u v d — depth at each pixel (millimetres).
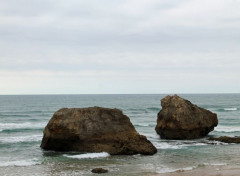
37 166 24750
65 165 25062
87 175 21844
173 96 41281
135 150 29391
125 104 144875
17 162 26078
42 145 32469
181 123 38188
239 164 25516
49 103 156625
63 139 30391
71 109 31641
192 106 40281
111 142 30016
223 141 36812
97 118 31375
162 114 40156
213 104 135750
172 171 22781
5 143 35875
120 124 31516
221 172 22359
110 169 23578
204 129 40125
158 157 28422
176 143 36094
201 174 21750
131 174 21922
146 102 168875
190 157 28453
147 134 43875
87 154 29000
